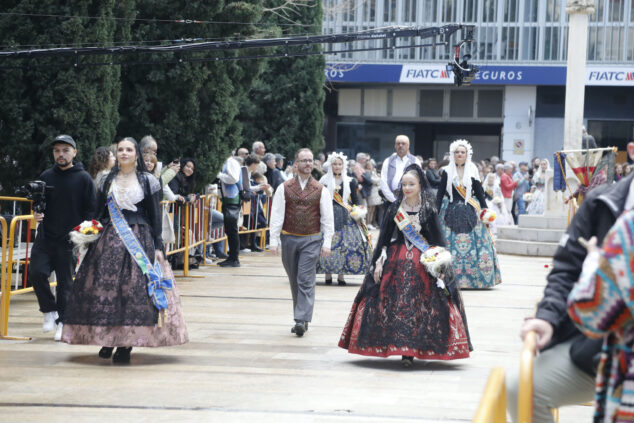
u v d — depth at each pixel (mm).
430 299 15383
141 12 31750
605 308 5219
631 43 80125
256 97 58406
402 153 28250
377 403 12867
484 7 81562
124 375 14641
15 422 11609
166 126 32094
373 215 54031
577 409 12898
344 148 85500
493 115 82812
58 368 15148
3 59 25828
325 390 13695
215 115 32406
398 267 15578
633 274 5117
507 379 6582
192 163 28875
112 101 28609
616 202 6270
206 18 32094
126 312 15281
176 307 15750
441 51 82250
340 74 81625
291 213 18906
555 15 80312
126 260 15445
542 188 48500
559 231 40062
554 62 80688
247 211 37406
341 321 20688
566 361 6441
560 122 81688
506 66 80250
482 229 26984
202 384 14016
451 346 15297
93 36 27109
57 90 26453
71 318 15414
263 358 16250
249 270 31047
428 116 83938
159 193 15812
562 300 6371
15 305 22359
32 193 17359
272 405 12680
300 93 58125
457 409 12570
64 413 12109
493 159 59719
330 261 27719
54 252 17797
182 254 29781
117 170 15797
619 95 80312
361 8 83125
